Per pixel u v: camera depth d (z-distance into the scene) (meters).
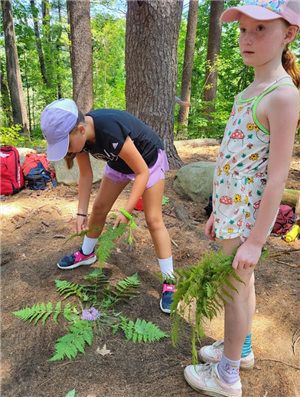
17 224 3.65
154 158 2.10
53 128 1.66
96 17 13.63
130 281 2.48
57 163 4.86
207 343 1.98
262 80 1.22
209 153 6.80
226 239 1.42
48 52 17.02
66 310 2.18
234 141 1.31
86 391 1.68
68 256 2.74
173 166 5.45
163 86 4.95
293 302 2.35
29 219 3.79
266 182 1.24
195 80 15.95
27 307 2.23
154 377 1.76
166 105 5.08
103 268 2.76
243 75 14.22
